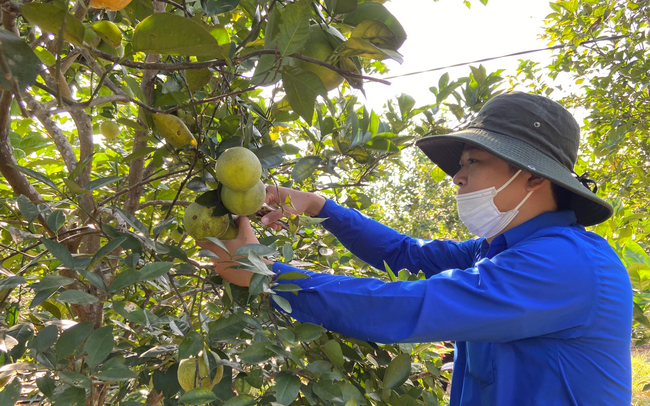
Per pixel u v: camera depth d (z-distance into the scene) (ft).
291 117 5.80
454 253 6.44
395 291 3.98
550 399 4.10
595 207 5.15
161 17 2.52
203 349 3.69
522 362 4.31
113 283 3.31
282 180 8.71
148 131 4.61
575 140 5.00
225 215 4.31
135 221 4.02
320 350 4.83
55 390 3.27
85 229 4.52
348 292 4.05
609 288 4.09
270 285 4.13
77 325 3.32
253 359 3.81
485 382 4.49
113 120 5.57
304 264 5.33
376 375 5.29
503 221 5.16
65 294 3.06
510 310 3.83
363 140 6.61
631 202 16.40
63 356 3.21
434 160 6.75
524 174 4.95
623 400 4.18
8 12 2.43
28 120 6.70
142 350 4.61
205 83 4.28
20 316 5.74
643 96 14.75
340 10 3.86
